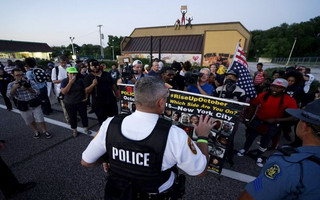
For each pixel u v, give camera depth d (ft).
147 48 77.87
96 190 6.77
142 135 2.59
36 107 10.25
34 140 10.66
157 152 2.50
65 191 6.72
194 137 7.17
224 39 61.72
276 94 7.90
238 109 6.18
